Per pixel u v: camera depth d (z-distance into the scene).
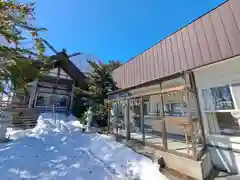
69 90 15.70
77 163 4.27
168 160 4.18
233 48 3.85
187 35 5.18
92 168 3.96
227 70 4.31
